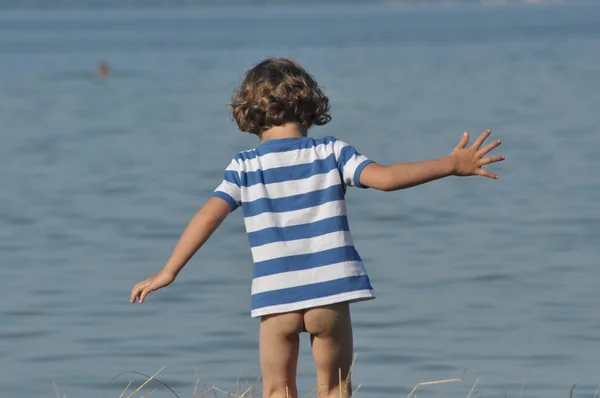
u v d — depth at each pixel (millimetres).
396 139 66062
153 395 20234
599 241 35781
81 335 25344
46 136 72375
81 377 21781
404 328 25438
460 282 30328
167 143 67688
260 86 12273
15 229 40156
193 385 20906
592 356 22781
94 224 40938
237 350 23844
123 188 49656
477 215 41406
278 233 11828
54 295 29531
